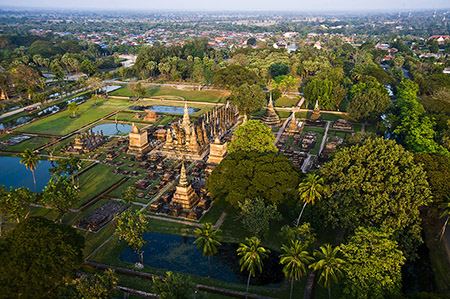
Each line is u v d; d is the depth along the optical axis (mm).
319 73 186500
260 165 70750
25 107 162375
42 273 45906
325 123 137375
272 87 189750
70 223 71438
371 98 130875
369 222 59031
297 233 55438
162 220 72562
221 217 73125
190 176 92188
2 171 98062
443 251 62562
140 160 103125
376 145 68688
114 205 77000
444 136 97625
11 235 50500
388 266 46438
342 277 47969
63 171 86250
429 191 58906
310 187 59188
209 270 57562
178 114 150125
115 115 151000
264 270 59031
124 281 55594
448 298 42500
